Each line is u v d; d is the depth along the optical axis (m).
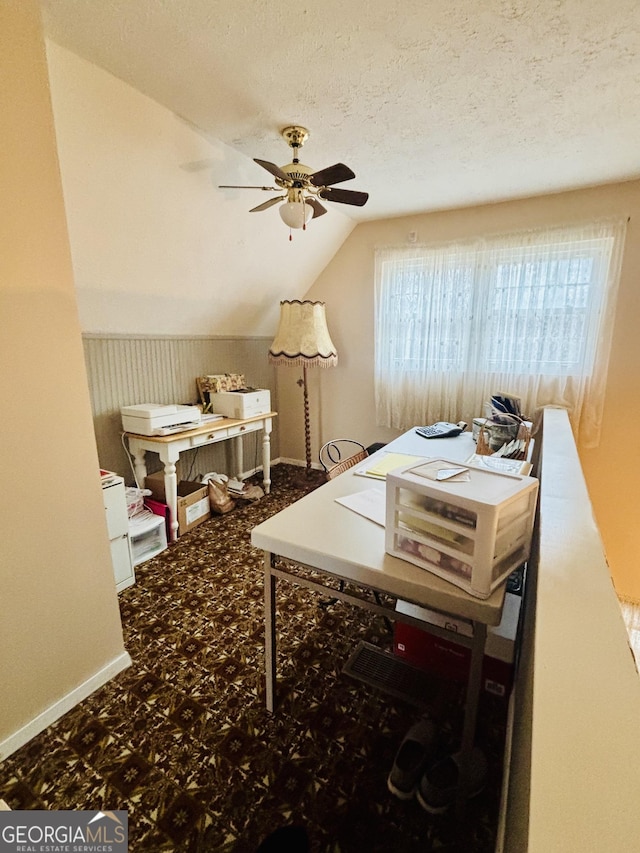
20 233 1.17
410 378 3.50
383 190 2.76
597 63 1.47
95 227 2.00
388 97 1.70
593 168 2.40
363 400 3.90
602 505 2.98
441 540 0.95
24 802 1.14
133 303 2.61
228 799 1.15
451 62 1.48
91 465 1.44
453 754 1.17
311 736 1.33
